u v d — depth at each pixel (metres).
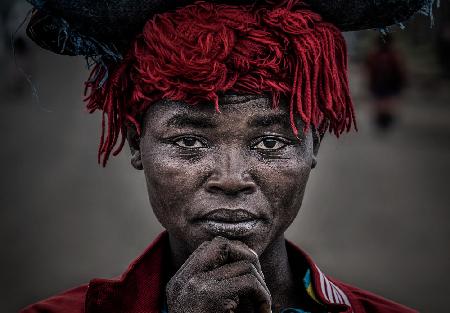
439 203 8.91
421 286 6.21
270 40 1.45
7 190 9.09
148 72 1.47
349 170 10.52
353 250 7.08
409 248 7.21
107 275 6.30
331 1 1.51
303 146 1.53
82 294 1.97
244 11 1.46
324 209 8.56
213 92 1.44
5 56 15.70
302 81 1.48
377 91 12.94
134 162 1.65
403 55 15.34
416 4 1.54
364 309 1.97
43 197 8.80
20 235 7.33
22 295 5.78
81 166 10.38
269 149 1.50
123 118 1.61
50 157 10.95
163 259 1.78
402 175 10.32
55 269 6.41
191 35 1.44
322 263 6.70
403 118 14.09
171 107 1.49
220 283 1.44
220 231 1.48
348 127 1.62
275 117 1.48
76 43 1.55
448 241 7.37
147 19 1.49
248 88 1.45
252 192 1.48
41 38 1.58
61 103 14.82
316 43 1.48
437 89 15.64
